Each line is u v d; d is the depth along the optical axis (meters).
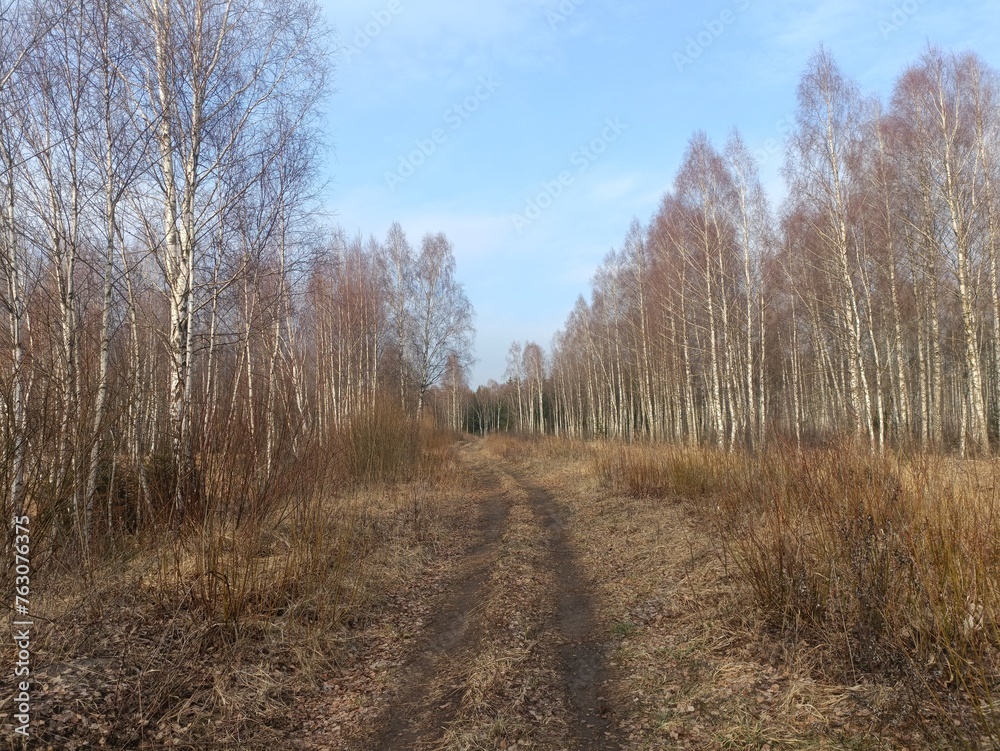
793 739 3.23
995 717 2.86
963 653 3.35
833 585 4.47
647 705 3.97
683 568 6.66
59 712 3.40
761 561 5.05
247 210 9.54
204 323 11.13
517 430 53.56
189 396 7.55
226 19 8.25
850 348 16.83
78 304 7.20
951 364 24.11
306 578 5.66
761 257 19.41
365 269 24.00
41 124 7.00
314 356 17.17
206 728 3.68
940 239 16.17
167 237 8.15
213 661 4.34
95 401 5.86
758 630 4.60
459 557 8.75
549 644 5.23
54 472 4.99
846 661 3.90
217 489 5.63
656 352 25.58
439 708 4.17
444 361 30.41
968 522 3.79
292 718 4.02
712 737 3.43
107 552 5.70
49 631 4.16
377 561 7.44
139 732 3.48
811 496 5.33
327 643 5.04
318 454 7.14
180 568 5.15
